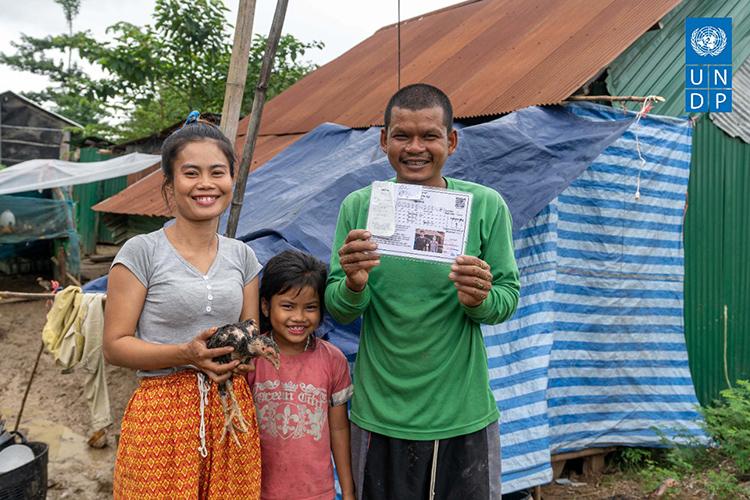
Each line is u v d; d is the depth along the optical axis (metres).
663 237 5.23
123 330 2.20
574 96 5.05
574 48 5.70
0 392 7.29
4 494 3.73
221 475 2.28
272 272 2.54
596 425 4.98
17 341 9.01
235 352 2.16
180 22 12.10
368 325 2.51
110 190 15.45
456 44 7.57
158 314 2.23
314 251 3.94
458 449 2.40
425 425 2.36
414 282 2.38
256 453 2.36
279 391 2.50
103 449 5.85
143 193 8.55
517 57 6.22
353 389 2.66
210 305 2.27
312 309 2.57
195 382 2.26
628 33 5.34
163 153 2.32
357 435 2.53
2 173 10.65
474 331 2.45
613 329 5.03
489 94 5.68
